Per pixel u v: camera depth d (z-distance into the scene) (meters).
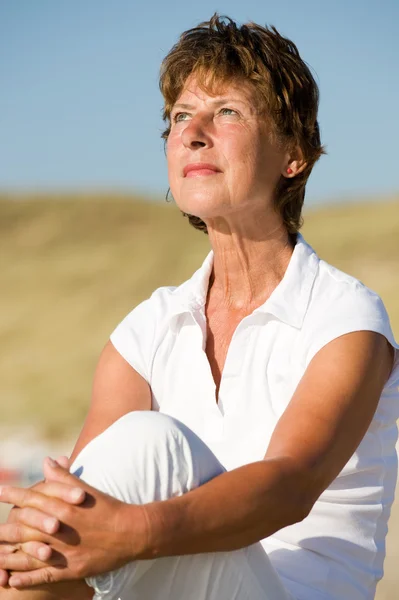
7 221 63.84
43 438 16.27
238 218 4.00
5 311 39.69
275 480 3.10
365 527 3.71
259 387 3.75
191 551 2.95
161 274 48.00
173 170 4.06
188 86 4.05
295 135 4.04
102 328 36.09
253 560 3.13
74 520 2.89
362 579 3.69
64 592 3.01
